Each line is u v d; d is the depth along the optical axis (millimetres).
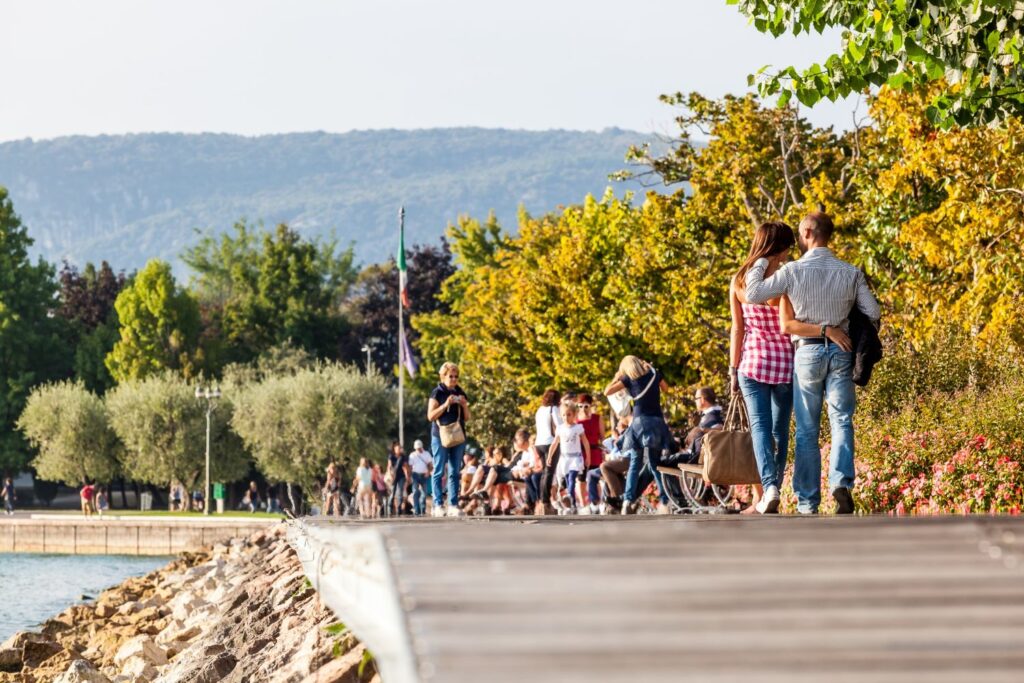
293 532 34469
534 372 152375
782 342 34281
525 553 11508
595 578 10625
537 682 7957
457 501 59500
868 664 8672
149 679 53438
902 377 72125
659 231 120438
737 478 37594
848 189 110875
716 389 118438
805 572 11070
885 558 11680
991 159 77125
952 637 9328
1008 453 49469
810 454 33312
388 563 10922
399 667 8758
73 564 190500
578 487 62000
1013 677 8430
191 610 76875
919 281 87188
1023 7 39500
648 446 49281
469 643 8805
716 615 9672
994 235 74812
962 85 44062
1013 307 70812
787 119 119125
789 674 8375
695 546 11977
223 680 39875
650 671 8281
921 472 53125
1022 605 10219
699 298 115938
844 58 44281
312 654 32344
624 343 137125
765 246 34125
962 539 12586
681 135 123750
